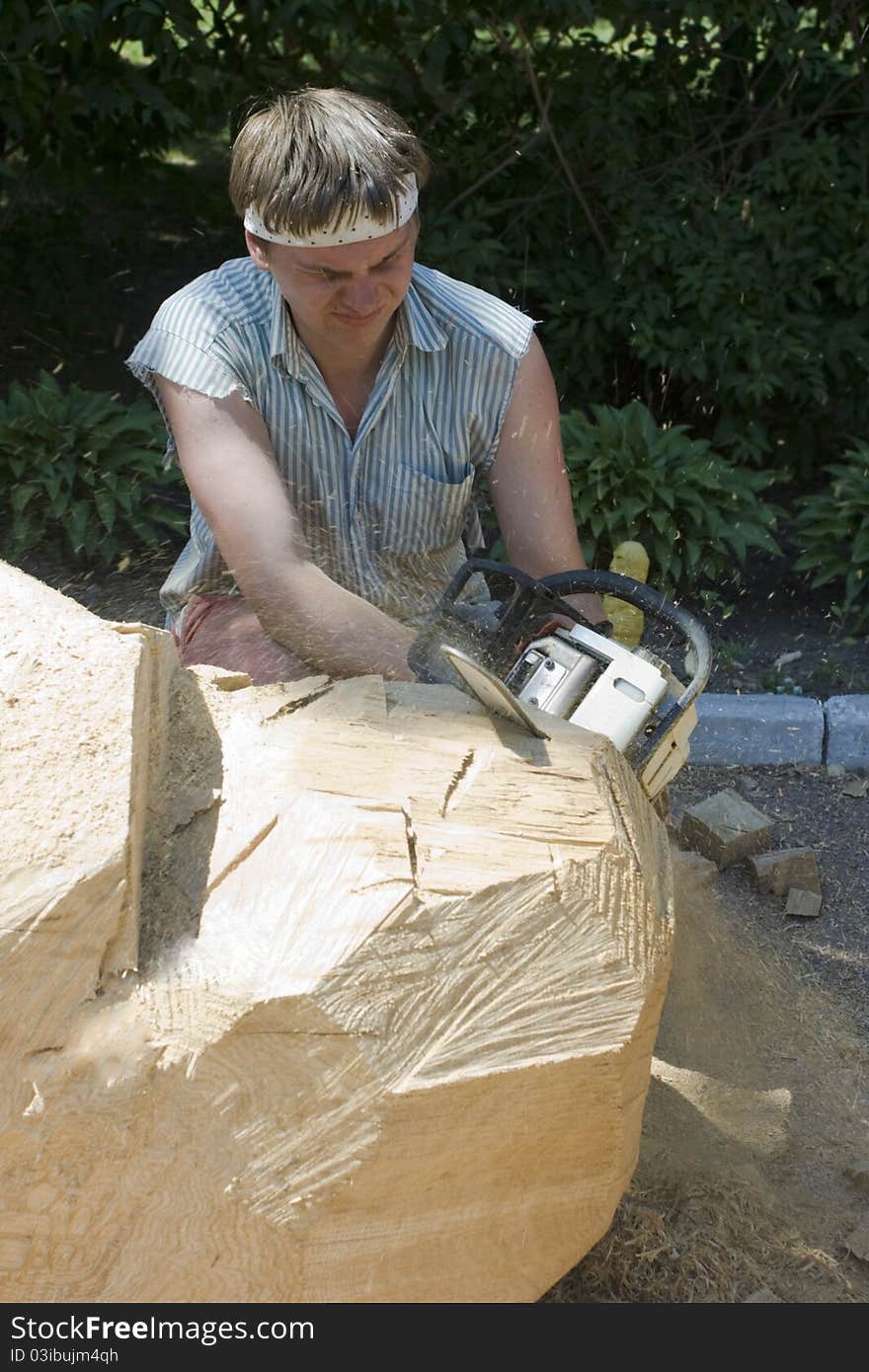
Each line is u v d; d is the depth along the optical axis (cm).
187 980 155
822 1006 294
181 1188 153
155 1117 150
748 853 348
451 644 230
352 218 217
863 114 601
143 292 660
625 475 494
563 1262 180
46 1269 154
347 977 155
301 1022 153
